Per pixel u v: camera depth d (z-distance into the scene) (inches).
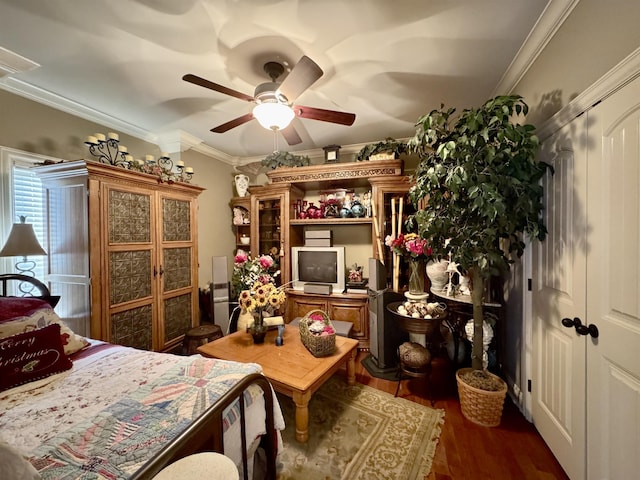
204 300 142.4
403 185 123.4
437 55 70.9
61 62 73.8
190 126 118.1
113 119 108.3
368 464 58.7
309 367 72.2
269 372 69.6
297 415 65.2
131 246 94.5
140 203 98.3
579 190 51.1
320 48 68.1
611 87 42.3
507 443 64.4
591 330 47.7
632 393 39.8
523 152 56.2
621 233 41.8
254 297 86.5
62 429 37.5
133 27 61.2
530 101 69.7
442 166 63.0
